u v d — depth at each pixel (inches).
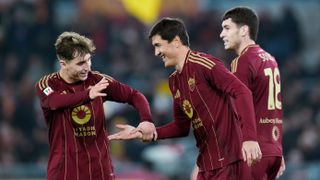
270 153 818.2
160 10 2017.7
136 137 772.0
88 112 757.9
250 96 745.0
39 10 1945.1
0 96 1733.5
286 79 1950.1
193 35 1993.1
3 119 1705.2
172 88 800.9
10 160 1611.7
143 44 1967.3
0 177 1371.8
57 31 1947.6
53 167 764.0
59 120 760.3
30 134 1689.2
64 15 2079.2
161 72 1854.1
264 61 820.6
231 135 776.9
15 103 1721.2
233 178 776.9
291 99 1855.3
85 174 759.7
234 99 751.7
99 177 762.2
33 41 1919.3
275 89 829.2
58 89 761.0
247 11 829.8
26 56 1897.1
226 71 758.5
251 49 821.9
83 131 759.1
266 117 821.9
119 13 2006.6
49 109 756.0
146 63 1913.1
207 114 776.9
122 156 1568.7
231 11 832.3
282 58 2017.7
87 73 759.7
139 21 2003.0
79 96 729.0
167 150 1513.3
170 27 780.0
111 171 770.8
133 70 1882.4
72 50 743.1
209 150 783.1
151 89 1775.3
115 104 1601.9
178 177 1477.6
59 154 762.8
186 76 779.4
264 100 820.6
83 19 1987.0
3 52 1907.0
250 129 738.2
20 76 1861.5
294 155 1640.0
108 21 1994.3
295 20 2053.4
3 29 1930.4
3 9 1953.7
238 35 827.4
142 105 781.9
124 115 1595.7
